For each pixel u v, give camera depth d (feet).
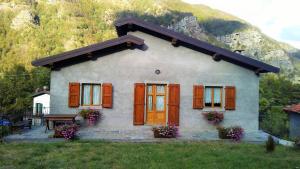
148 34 51.70
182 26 545.85
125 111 50.65
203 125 51.96
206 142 41.96
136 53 51.19
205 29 603.67
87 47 48.32
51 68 49.52
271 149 36.91
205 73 52.31
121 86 50.70
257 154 35.60
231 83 52.75
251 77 53.06
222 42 575.38
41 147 36.60
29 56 331.77
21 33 365.81
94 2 497.87
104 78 50.37
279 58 561.84
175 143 40.60
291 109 87.35
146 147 37.91
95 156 32.96
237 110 52.65
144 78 51.19
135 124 50.60
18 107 58.70
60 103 49.55
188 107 51.88
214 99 53.26
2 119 53.57
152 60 51.47
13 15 384.68
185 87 51.96
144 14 538.47
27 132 47.44
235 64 52.90
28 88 164.25
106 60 50.57
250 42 579.48
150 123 51.75
